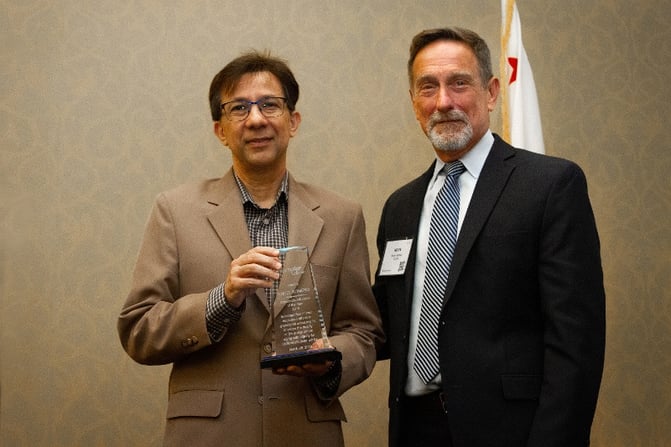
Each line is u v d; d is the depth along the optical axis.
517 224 1.86
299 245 1.98
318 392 1.91
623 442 3.34
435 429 1.89
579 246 1.82
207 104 3.22
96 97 3.17
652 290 3.46
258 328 1.91
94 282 3.07
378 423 3.15
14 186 3.07
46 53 3.16
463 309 1.87
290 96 2.09
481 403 1.80
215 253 1.95
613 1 3.63
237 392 1.86
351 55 3.35
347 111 3.32
